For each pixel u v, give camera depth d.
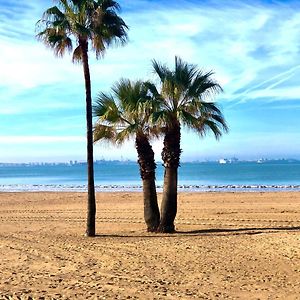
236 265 10.01
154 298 7.50
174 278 8.94
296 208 22.47
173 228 15.74
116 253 11.51
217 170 122.44
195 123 14.84
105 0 14.66
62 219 20.25
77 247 12.42
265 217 19.20
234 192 34.38
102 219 19.86
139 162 16.05
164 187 15.78
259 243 12.45
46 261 10.69
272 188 42.34
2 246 12.66
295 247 11.57
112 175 105.00
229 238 13.62
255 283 8.51
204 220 18.62
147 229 15.99
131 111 15.30
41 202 29.06
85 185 55.81
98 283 8.54
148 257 10.97
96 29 14.64
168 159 15.59
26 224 18.73
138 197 31.50
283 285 8.34
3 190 46.56
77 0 14.48
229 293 7.84
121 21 14.95
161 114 14.70
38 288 8.11
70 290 7.97
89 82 14.98
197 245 12.46
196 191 37.75
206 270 9.59
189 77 15.02
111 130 15.96
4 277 9.05
